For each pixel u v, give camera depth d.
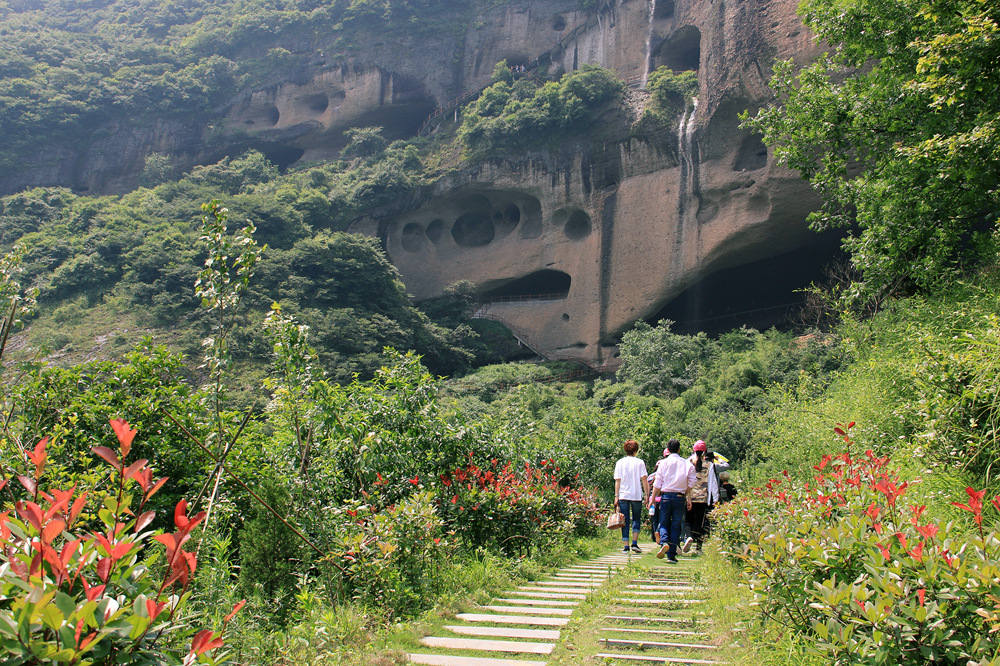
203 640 2.23
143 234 43.12
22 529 2.15
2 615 1.85
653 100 40.94
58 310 38.94
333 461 7.20
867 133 11.03
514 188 45.59
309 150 58.91
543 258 45.12
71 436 6.59
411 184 47.91
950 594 2.58
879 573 2.84
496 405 30.41
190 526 2.36
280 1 63.34
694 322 42.62
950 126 9.71
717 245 37.12
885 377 8.07
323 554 4.99
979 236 10.17
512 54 53.19
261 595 4.78
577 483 13.61
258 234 43.47
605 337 41.78
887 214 10.43
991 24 7.64
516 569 6.88
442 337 43.56
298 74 57.91
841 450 7.68
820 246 37.59
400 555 5.40
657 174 40.38
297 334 6.79
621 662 3.62
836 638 2.71
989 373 5.22
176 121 59.00
